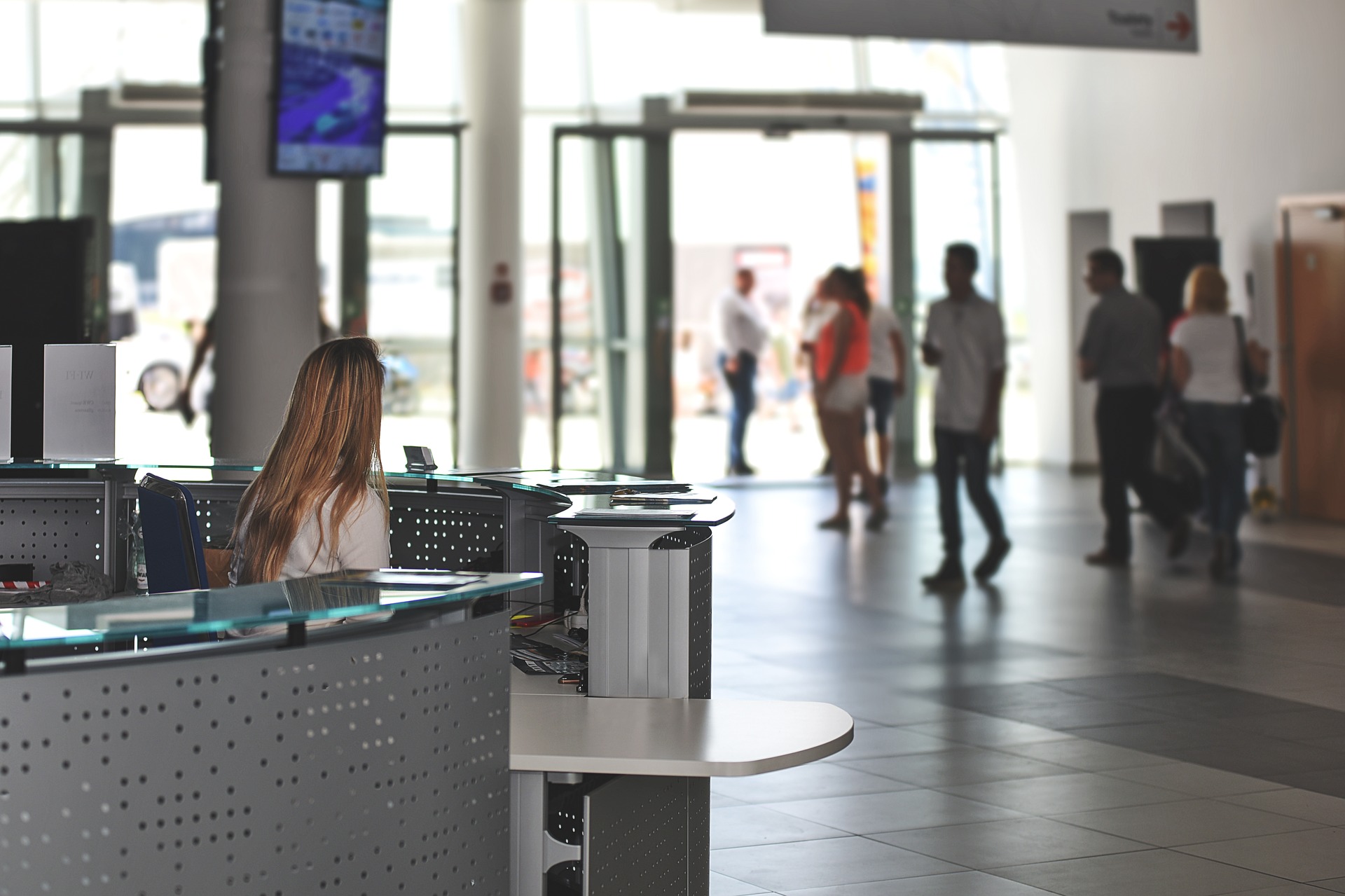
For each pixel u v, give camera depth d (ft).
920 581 26.21
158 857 6.55
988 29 24.99
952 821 12.61
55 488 14.07
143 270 43.57
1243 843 11.92
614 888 8.32
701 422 46.21
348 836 7.14
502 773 8.01
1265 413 30.86
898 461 46.60
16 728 6.23
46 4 42.73
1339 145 33.32
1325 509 33.63
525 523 12.43
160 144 43.27
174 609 6.85
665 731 8.47
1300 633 20.98
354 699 7.13
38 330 19.65
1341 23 33.12
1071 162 44.83
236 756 6.73
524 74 42.11
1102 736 15.47
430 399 43.24
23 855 6.25
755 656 19.80
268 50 20.65
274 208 20.79
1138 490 28.30
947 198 46.44
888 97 44.65
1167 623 21.85
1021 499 39.22
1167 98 39.86
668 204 44.04
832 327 34.17
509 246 41.78
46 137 42.96
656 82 45.32
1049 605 23.62
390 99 43.75
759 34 45.62
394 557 13.73
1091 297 44.91
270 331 20.86
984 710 16.70
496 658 7.95
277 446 9.88
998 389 25.72
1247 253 36.52
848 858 11.63
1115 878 11.08
